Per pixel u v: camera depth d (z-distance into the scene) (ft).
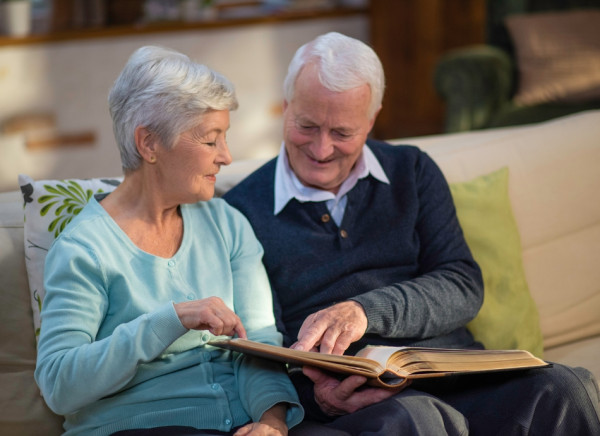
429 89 17.54
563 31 13.87
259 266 5.26
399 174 5.85
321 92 5.22
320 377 4.78
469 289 5.57
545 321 6.56
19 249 5.14
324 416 4.93
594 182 6.89
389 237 5.66
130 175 4.81
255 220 5.51
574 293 6.69
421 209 5.84
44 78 14.32
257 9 16.99
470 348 5.67
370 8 16.84
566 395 4.80
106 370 4.21
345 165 5.49
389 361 4.53
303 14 16.46
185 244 4.96
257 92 16.42
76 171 14.96
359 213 5.67
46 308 4.46
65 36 14.29
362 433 4.35
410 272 5.72
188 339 4.77
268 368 4.77
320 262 5.48
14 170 14.39
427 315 5.26
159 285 4.73
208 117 4.66
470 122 13.92
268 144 16.80
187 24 15.30
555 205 6.72
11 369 5.00
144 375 4.63
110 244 4.66
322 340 4.81
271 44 16.31
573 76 13.56
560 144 6.89
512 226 6.33
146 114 4.57
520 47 14.05
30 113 14.32
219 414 4.62
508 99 14.14
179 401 4.64
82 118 14.83
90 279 4.52
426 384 5.02
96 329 4.52
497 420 4.82
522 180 6.65
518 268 6.24
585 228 6.87
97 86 14.83
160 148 4.64
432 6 17.04
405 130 17.71
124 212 4.81
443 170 6.42
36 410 4.99
